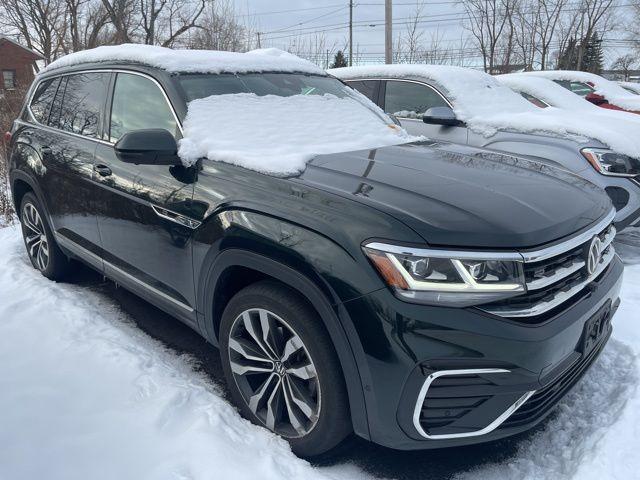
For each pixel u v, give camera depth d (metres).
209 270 2.58
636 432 2.39
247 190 2.47
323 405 2.21
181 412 2.57
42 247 4.31
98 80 3.68
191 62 3.29
